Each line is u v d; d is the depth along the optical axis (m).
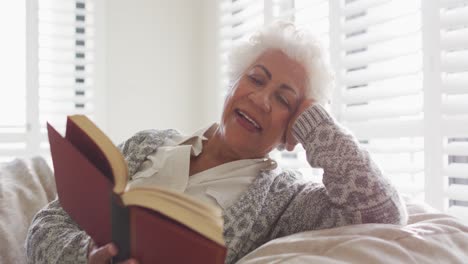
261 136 1.25
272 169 1.31
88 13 2.69
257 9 2.52
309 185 1.28
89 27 2.69
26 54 2.56
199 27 2.92
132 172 1.30
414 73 1.68
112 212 0.69
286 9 2.34
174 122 2.87
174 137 1.39
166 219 0.68
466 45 1.50
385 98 1.79
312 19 2.14
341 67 1.96
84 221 0.82
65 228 1.15
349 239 0.93
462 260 0.95
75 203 0.83
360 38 1.90
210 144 1.33
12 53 2.55
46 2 2.63
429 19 1.59
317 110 1.21
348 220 1.10
